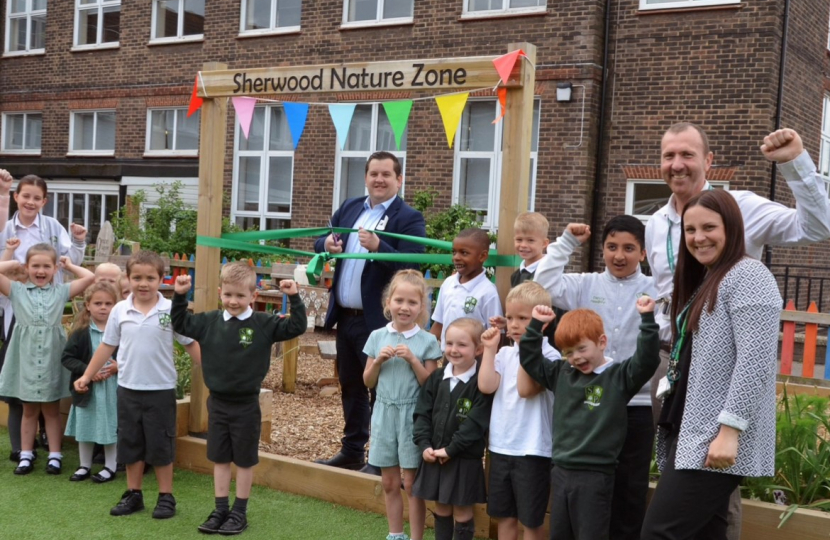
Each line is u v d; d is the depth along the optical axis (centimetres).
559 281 389
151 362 448
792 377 801
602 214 1214
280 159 1522
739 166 1123
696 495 284
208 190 522
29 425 517
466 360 387
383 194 510
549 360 362
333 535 420
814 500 397
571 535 344
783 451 399
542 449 364
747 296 279
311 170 1460
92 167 1744
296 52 1477
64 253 609
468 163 1331
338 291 517
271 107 1524
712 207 291
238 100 501
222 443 429
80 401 493
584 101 1199
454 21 1312
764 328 276
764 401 278
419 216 511
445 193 1331
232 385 425
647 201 1193
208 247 523
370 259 477
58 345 518
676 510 287
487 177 1316
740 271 284
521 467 367
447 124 435
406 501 445
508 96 424
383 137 1400
